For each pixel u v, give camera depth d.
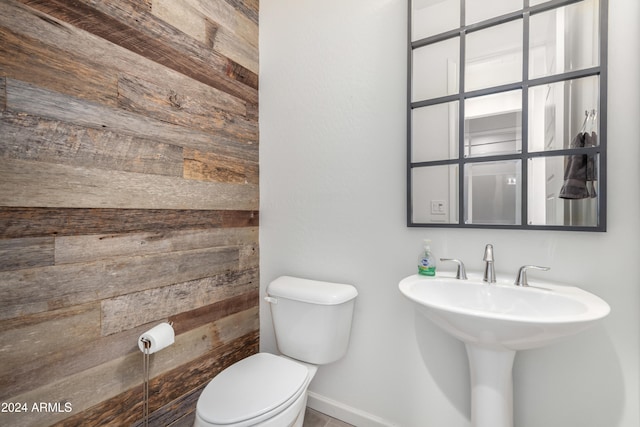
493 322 0.75
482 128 1.12
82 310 0.96
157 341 1.04
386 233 1.33
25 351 0.84
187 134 1.30
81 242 0.96
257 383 1.06
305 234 1.55
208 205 1.40
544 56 1.03
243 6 1.60
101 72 1.01
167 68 1.22
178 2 1.26
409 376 1.28
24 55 0.84
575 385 1.00
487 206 1.12
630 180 0.92
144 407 1.09
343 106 1.43
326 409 1.48
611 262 0.94
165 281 1.21
